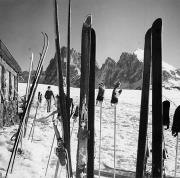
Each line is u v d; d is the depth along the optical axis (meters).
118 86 3.64
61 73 2.64
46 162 6.38
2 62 10.68
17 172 5.19
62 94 2.63
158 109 2.75
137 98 34.38
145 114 2.88
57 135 2.64
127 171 6.47
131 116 19.06
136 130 14.12
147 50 2.89
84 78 2.75
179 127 3.09
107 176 6.28
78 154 2.74
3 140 7.01
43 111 16.98
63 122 2.63
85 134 2.72
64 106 2.63
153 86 2.76
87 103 2.74
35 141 8.32
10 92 13.25
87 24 2.78
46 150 7.29
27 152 6.54
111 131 13.12
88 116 2.86
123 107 23.83
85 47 2.77
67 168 2.62
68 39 2.64
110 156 8.27
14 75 14.66
